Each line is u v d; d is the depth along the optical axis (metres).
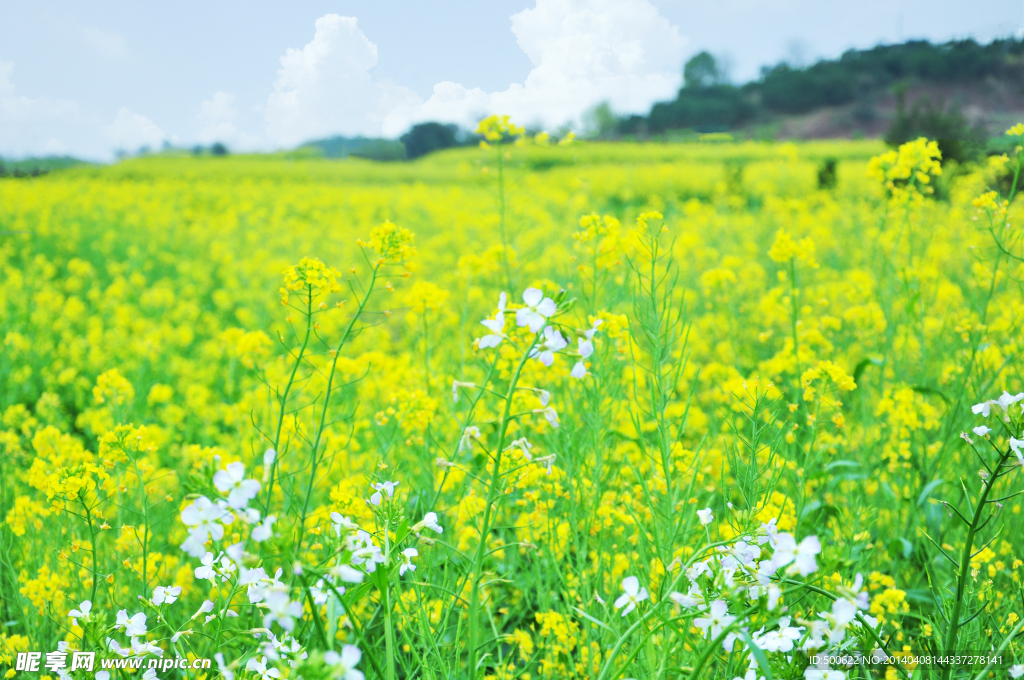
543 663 2.45
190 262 10.80
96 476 2.56
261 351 3.09
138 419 4.55
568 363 2.83
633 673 2.07
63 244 11.34
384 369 3.99
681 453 2.48
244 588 1.77
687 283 7.42
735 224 10.94
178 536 2.89
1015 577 2.39
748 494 2.27
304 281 2.55
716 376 4.57
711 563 1.53
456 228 11.08
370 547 1.50
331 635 1.41
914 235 4.84
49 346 6.53
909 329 4.55
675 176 19.19
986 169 6.39
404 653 2.64
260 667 1.60
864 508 2.89
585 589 2.45
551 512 2.83
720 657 1.97
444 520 2.85
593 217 3.36
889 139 14.73
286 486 2.99
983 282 4.52
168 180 25.97
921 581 3.05
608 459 3.26
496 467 1.61
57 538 2.88
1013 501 2.96
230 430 5.02
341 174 26.48
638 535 2.40
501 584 3.00
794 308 4.06
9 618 3.06
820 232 8.32
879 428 3.85
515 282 4.73
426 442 3.02
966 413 3.60
